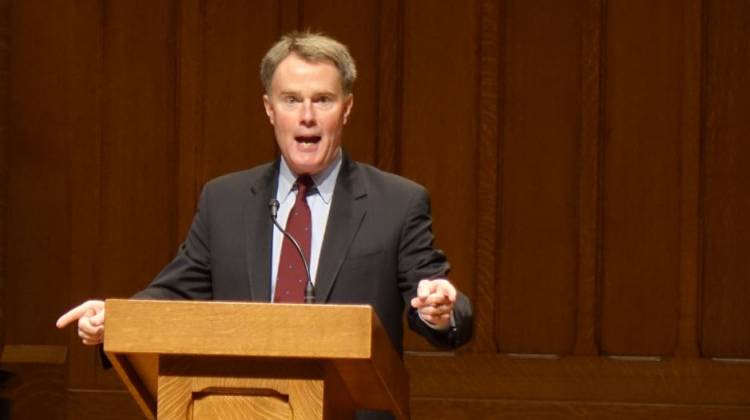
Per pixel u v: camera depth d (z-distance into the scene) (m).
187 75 20.02
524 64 19.94
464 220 19.97
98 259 20.00
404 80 20.02
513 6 19.97
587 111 19.84
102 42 20.02
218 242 11.71
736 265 19.75
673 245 19.80
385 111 20.02
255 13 20.03
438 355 19.92
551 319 19.91
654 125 19.81
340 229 11.47
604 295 19.86
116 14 20.02
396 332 11.54
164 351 8.33
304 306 8.24
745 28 19.77
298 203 11.62
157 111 20.03
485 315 19.94
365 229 11.53
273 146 20.00
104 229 20.02
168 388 8.50
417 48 20.03
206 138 19.98
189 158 19.98
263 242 11.55
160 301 8.36
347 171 11.78
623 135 19.84
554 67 19.91
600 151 19.86
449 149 19.98
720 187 19.78
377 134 20.02
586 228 19.84
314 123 11.23
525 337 19.92
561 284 19.89
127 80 20.02
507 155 19.95
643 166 19.81
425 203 11.85
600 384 19.80
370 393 9.26
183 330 8.32
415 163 20.02
